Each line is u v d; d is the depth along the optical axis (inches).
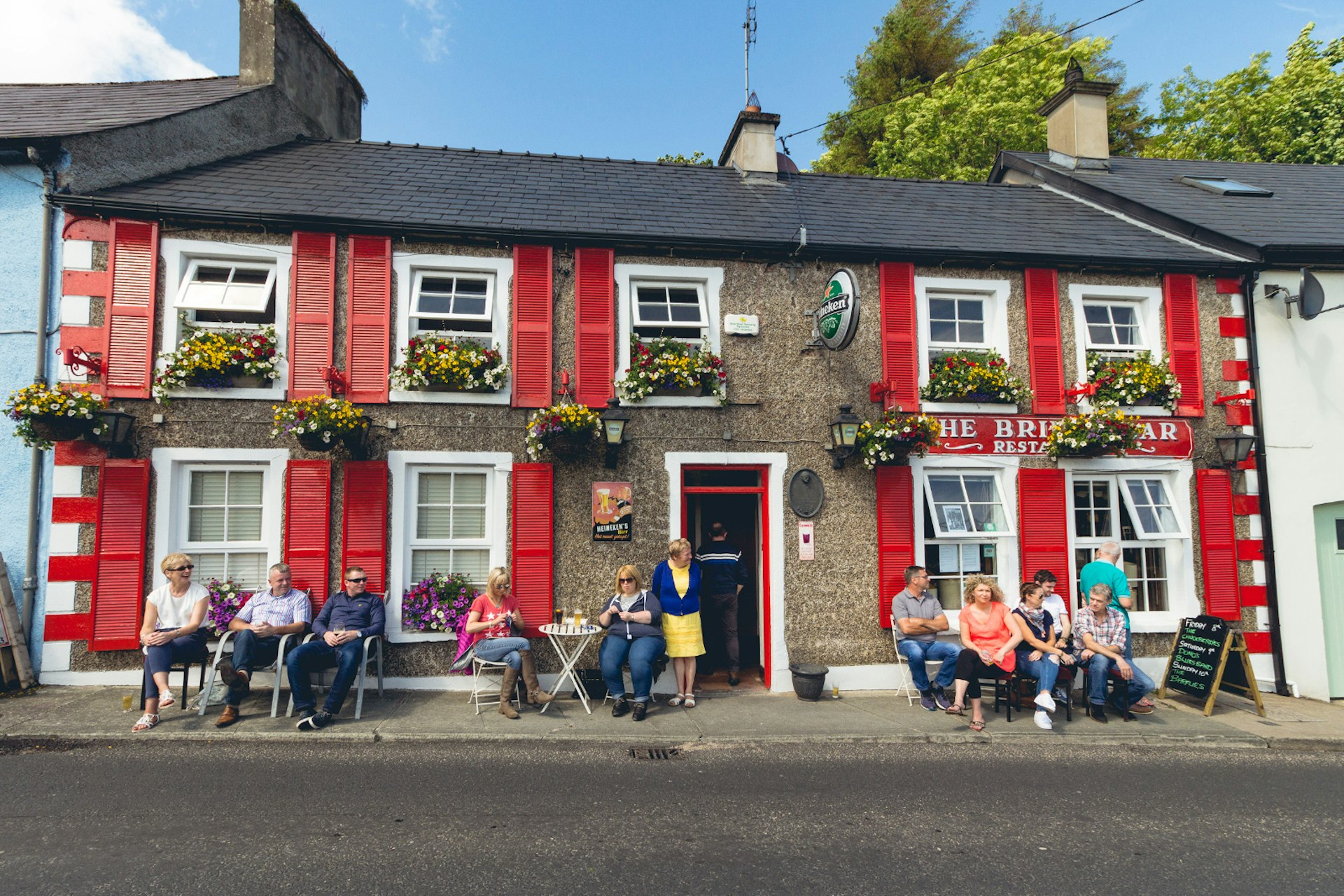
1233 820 183.8
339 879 143.0
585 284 319.9
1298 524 342.6
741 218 359.6
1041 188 448.5
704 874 148.7
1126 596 302.7
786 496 322.0
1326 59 748.0
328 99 447.2
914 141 753.0
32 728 227.5
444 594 297.9
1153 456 339.6
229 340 290.7
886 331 333.4
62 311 286.5
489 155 408.8
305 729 234.7
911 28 896.3
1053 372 339.9
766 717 268.8
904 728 256.1
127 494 282.4
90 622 277.9
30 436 267.4
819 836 168.2
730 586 328.5
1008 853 161.9
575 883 143.6
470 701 278.4
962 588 333.4
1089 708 279.4
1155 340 349.4
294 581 289.6
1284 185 459.5
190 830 163.2
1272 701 314.5
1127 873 153.3
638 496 314.2
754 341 328.8
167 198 301.1
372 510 295.6
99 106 362.0
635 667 264.4
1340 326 354.3
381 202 327.9
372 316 305.0
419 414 304.2
